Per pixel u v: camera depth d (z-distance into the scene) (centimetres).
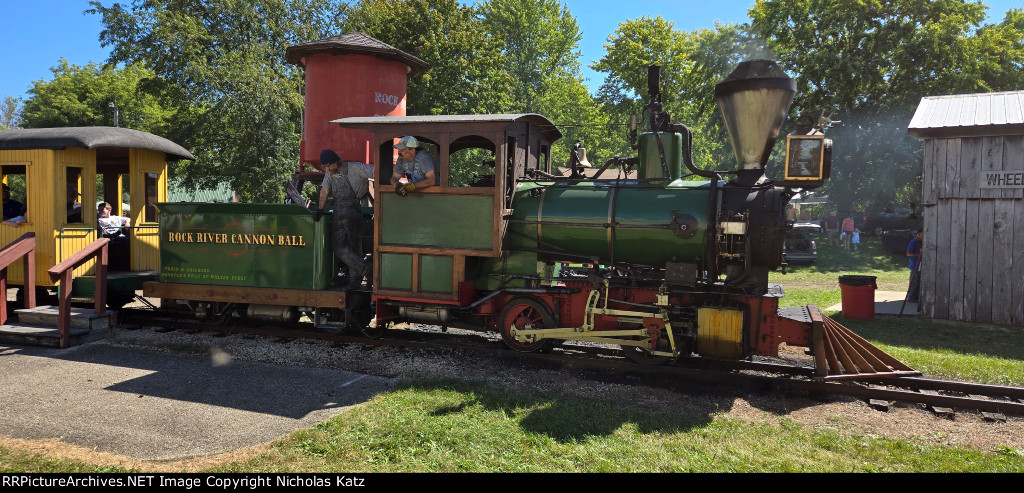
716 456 398
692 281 578
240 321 802
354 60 809
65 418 454
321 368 606
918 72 2347
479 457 389
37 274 773
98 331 729
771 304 573
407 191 634
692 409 503
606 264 638
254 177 1822
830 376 558
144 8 1950
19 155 778
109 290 775
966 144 937
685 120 3856
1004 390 530
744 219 543
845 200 2520
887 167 2456
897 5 2333
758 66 563
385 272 661
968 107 988
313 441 409
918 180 2408
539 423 453
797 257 1995
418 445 407
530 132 692
